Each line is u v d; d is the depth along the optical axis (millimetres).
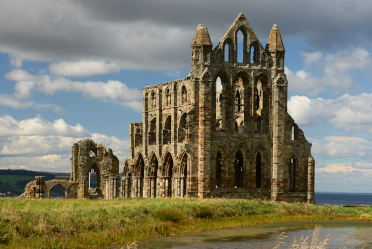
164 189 104062
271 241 55375
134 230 58031
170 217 66438
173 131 102125
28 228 50781
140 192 115125
